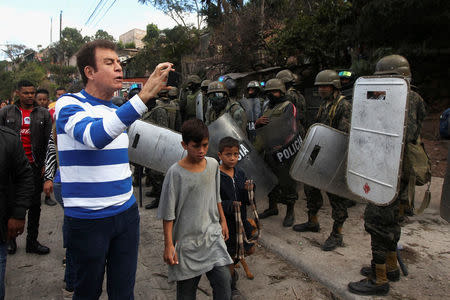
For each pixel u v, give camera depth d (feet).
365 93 7.86
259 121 12.67
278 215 14.44
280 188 12.90
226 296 6.59
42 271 10.38
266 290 8.92
